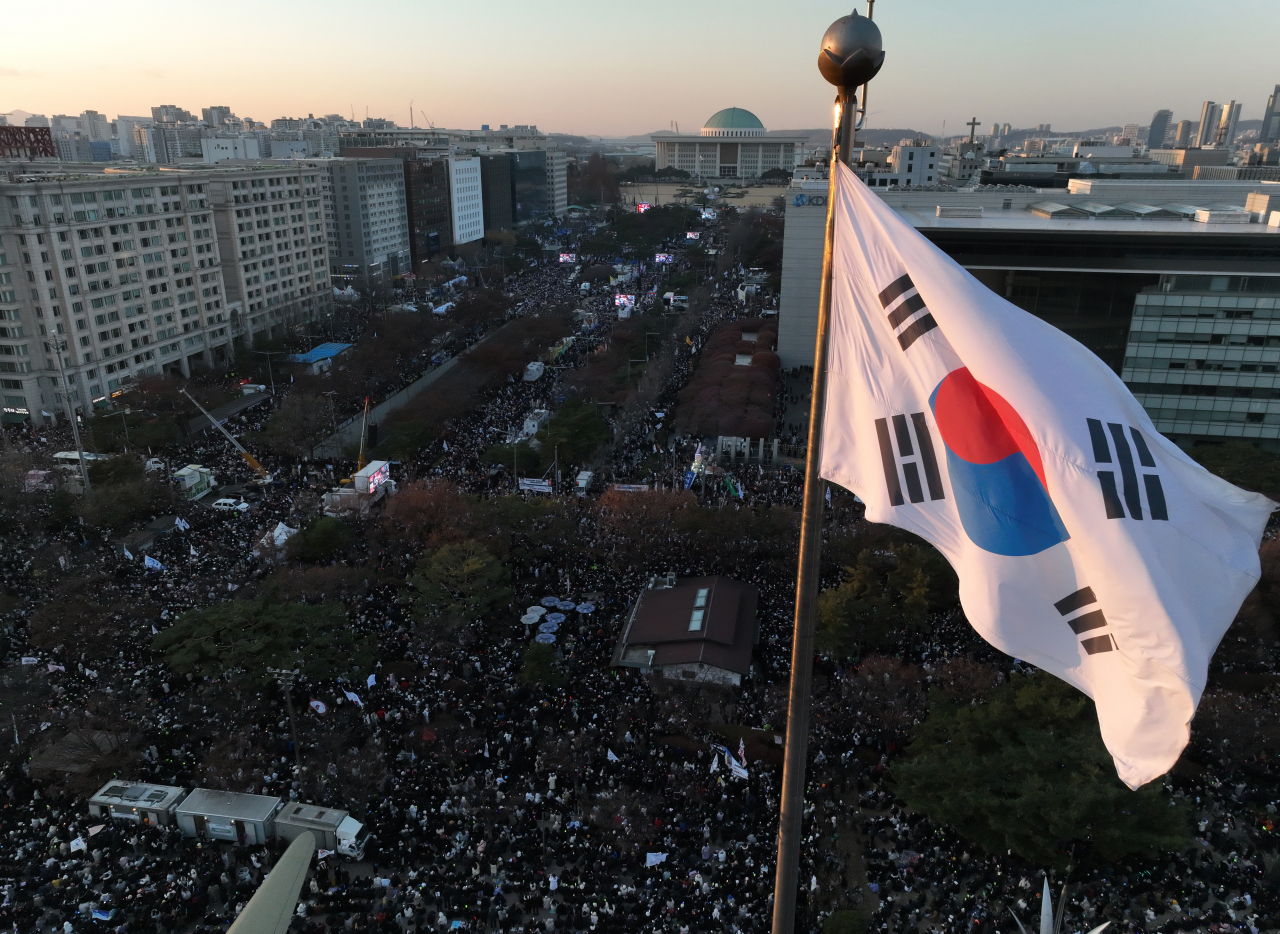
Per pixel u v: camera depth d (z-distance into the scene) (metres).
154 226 170.75
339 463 130.38
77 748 63.03
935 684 72.75
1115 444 20.73
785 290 181.25
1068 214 158.88
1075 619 20.73
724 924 50.62
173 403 151.50
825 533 96.25
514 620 85.88
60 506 105.75
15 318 147.00
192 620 74.12
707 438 138.12
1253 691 75.25
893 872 55.28
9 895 52.56
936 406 21.58
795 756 22.08
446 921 51.59
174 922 51.09
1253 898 52.81
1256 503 21.50
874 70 19.33
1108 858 53.94
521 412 150.75
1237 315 128.50
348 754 64.88
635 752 67.25
